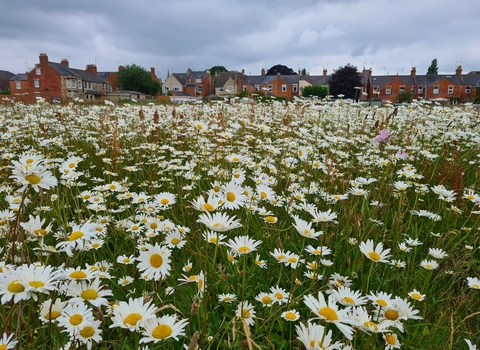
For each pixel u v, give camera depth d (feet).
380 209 11.41
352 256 9.11
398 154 13.34
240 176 8.66
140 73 224.74
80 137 20.97
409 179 13.64
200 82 256.11
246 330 4.50
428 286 8.30
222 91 226.58
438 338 6.77
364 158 15.93
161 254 5.70
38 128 20.42
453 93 181.06
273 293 6.89
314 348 4.00
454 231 9.87
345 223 10.44
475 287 7.50
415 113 24.07
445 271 8.80
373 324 4.83
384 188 12.73
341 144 18.28
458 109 27.25
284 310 6.86
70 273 4.64
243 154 15.88
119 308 4.35
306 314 6.93
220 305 7.37
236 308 6.90
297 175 13.73
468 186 14.17
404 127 22.30
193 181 12.94
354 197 12.21
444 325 7.13
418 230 10.91
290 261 7.27
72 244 4.94
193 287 7.34
